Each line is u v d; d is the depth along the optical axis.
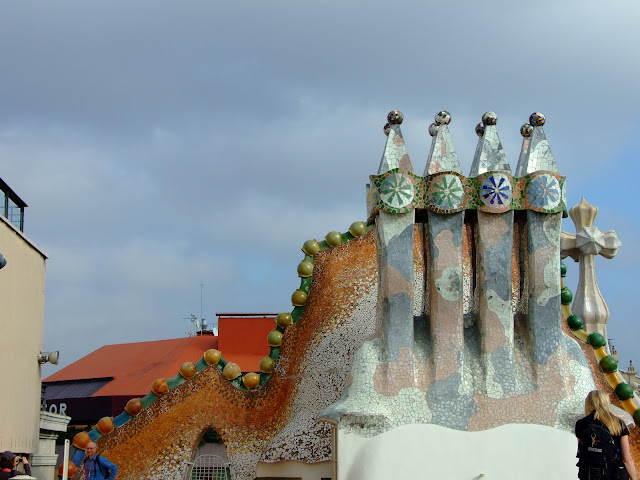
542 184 15.91
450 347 15.62
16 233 18.52
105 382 39.16
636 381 28.78
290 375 20.23
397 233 15.75
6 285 17.77
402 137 16.41
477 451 15.11
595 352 19.14
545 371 15.69
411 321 15.65
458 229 15.82
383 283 15.78
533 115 16.66
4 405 17.55
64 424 23.47
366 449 15.02
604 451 10.64
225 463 20.44
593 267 21.30
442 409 15.31
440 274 15.75
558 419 15.38
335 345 19.55
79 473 18.55
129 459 19.94
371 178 16.11
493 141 16.55
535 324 15.89
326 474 18.19
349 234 20.84
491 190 15.77
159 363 38.69
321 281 20.48
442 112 16.53
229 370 20.44
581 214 21.27
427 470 14.98
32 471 20.59
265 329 37.69
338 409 15.16
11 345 18.11
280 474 18.80
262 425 20.14
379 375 15.46
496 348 15.70
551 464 15.12
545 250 15.99
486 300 15.82
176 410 20.28
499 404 15.39
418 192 15.88
